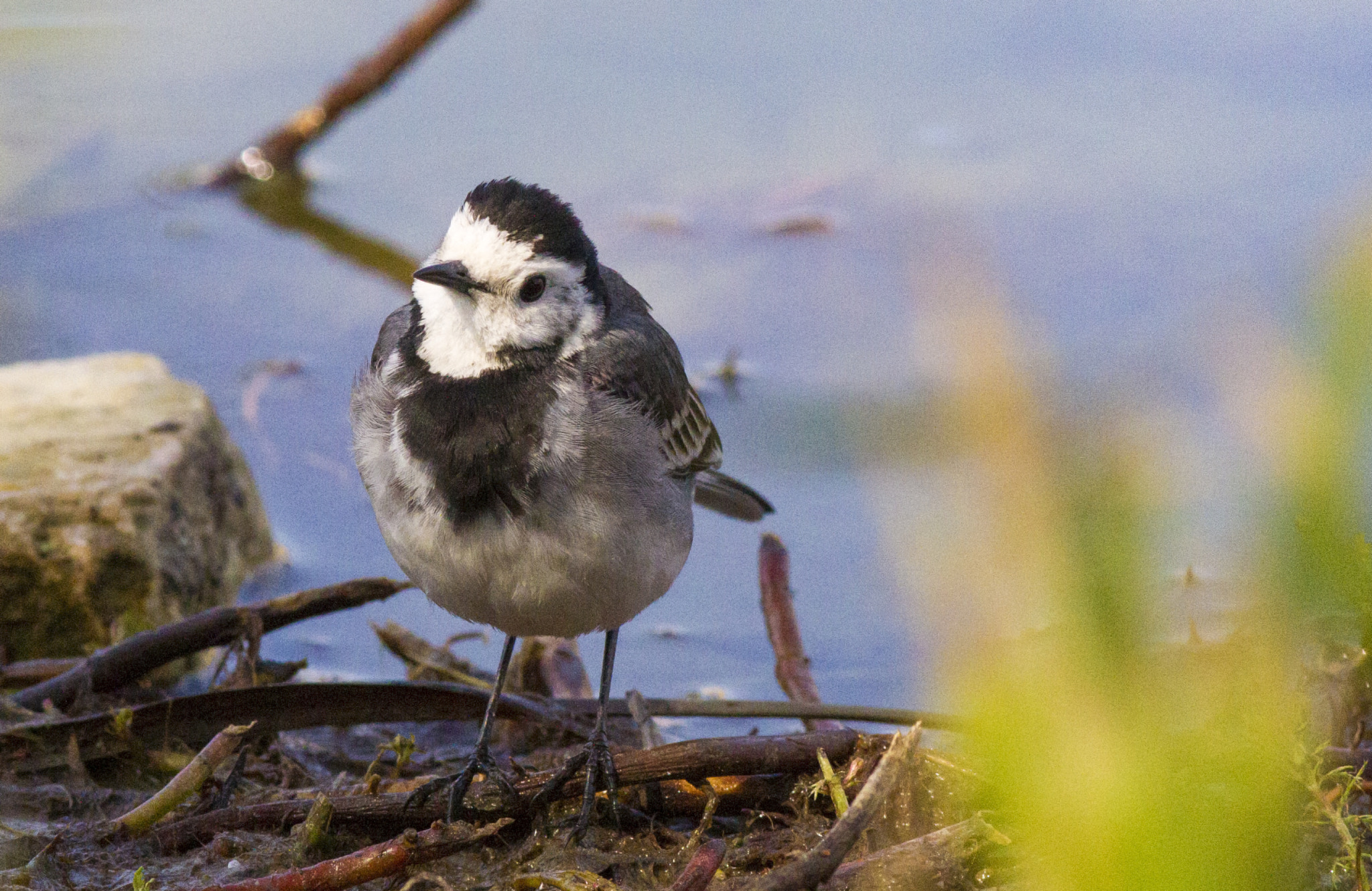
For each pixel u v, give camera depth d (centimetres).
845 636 1263
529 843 856
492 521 850
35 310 1784
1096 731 326
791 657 1188
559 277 893
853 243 1856
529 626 902
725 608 1348
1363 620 757
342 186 2055
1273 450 277
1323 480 271
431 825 870
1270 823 357
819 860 707
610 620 911
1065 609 295
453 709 1021
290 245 1992
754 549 1439
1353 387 264
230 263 1930
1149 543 289
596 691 1212
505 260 877
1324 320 267
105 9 2322
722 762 870
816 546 1390
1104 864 333
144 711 985
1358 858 703
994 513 291
